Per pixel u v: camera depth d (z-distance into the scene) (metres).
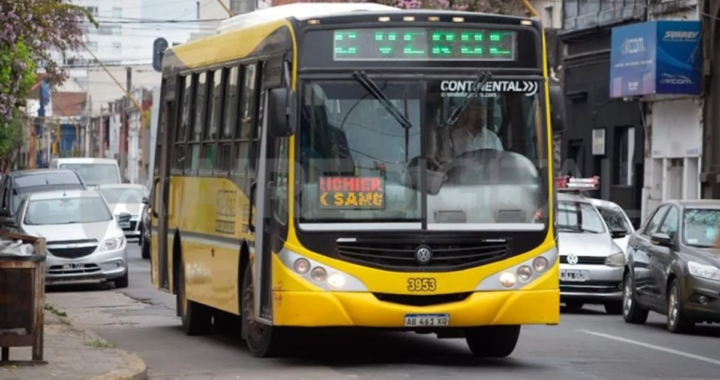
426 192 16.44
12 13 25.52
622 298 26.94
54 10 35.16
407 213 16.39
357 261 16.27
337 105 16.50
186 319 21.83
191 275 21.23
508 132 16.78
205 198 20.31
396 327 16.50
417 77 16.59
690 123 44.16
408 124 16.52
